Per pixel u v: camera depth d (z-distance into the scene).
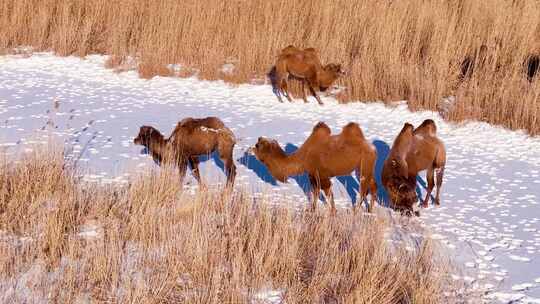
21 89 41.41
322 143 23.50
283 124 36.09
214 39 48.84
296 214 23.09
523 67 42.75
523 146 33.72
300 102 41.03
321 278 18.36
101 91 41.81
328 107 40.16
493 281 19.14
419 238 21.98
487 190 27.33
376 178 28.55
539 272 19.83
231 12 51.00
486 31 49.28
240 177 27.72
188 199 23.02
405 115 38.69
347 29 48.31
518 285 18.92
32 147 28.75
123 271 18.59
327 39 47.50
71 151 29.69
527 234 22.78
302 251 20.17
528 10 49.34
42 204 22.42
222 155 25.19
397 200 24.12
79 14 53.25
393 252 20.62
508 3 51.94
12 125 33.53
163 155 25.45
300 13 50.91
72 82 43.81
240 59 46.03
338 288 18.28
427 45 47.25
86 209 22.61
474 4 52.00
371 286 17.33
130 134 32.84
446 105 39.69
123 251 19.84
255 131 34.47
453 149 33.06
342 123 36.78
